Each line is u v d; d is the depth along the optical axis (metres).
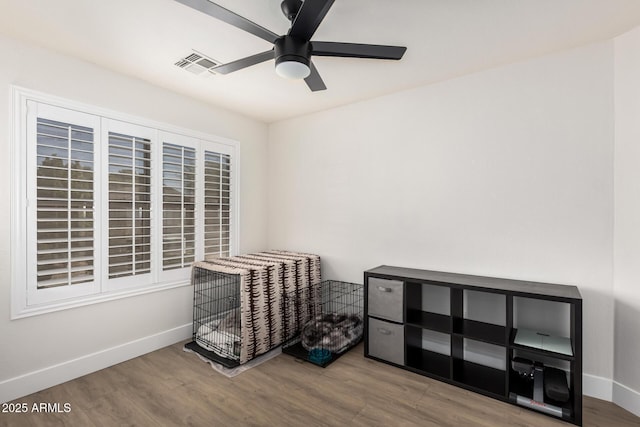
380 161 2.94
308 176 3.48
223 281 3.15
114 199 2.43
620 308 1.93
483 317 2.37
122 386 2.14
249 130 3.60
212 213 3.21
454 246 2.54
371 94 2.88
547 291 1.91
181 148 2.89
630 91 1.88
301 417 1.82
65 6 1.67
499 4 1.64
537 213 2.20
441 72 2.43
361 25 1.84
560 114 2.12
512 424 1.76
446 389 2.11
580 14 1.72
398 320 2.39
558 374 1.99
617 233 1.94
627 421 1.77
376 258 2.97
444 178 2.58
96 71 2.34
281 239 3.72
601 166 1.99
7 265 1.95
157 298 2.72
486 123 2.39
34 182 2.04
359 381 2.21
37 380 2.05
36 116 2.05
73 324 2.23
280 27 1.88
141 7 1.68
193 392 2.07
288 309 2.88
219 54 2.19
